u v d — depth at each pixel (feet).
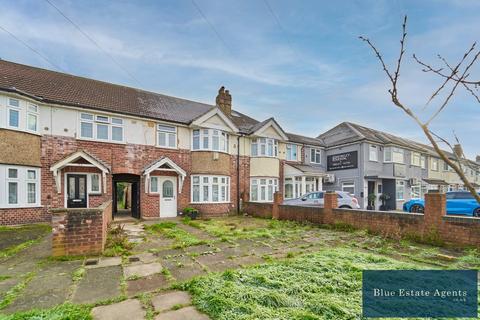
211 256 22.47
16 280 16.63
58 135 41.04
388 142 74.79
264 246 26.22
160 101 59.41
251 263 20.42
